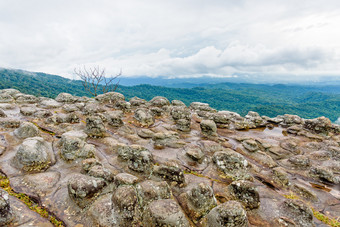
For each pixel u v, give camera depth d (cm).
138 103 2092
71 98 2014
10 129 1114
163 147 1147
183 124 1475
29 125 1040
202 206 634
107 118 1466
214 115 1800
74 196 599
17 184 679
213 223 578
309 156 1205
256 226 621
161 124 1619
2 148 889
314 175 993
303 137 1580
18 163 776
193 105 2366
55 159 871
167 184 707
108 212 563
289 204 695
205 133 1434
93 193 611
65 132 1091
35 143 838
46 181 706
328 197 851
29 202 612
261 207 707
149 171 832
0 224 485
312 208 771
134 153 851
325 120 1593
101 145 1084
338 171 1070
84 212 584
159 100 2136
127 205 562
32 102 1869
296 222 646
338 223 689
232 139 1453
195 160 1006
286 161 1127
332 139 1565
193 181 823
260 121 1898
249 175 912
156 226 524
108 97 2119
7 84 14600
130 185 632
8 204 513
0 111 1285
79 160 865
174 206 562
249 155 1175
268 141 1445
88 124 1188
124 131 1334
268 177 949
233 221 551
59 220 553
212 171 943
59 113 1625
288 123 1934
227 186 794
